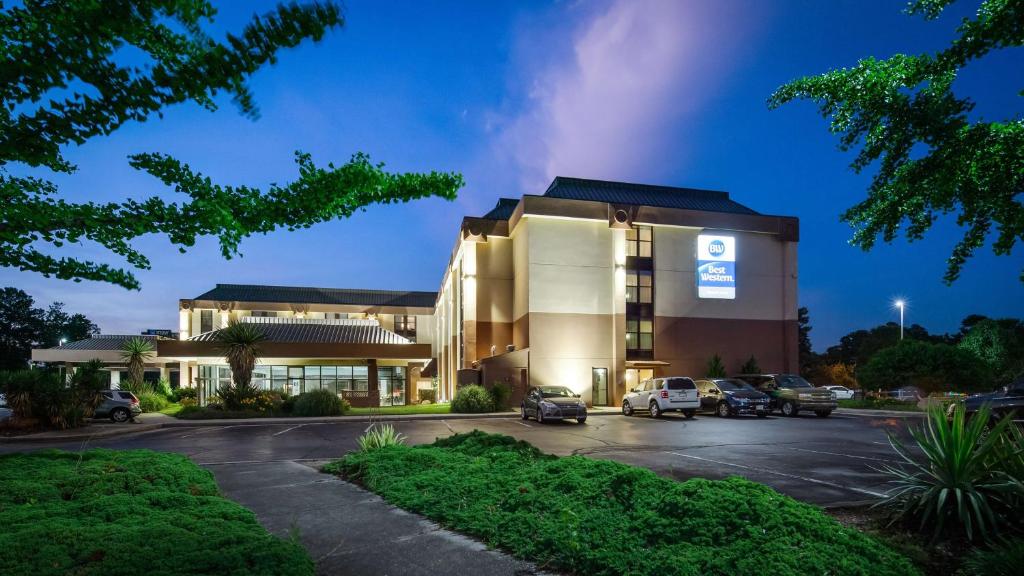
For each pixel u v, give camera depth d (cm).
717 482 656
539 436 1800
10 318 7206
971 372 2834
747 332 3619
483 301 3609
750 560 484
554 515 645
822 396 2520
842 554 502
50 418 2094
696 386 2670
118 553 473
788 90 351
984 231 330
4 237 204
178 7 166
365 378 3772
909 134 318
